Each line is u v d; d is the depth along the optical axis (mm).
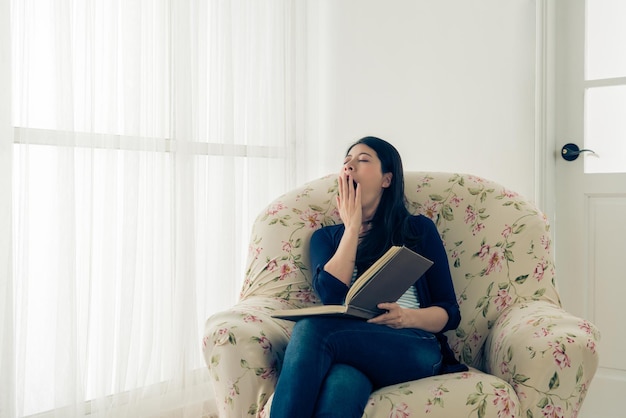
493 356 1724
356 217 1883
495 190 2078
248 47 3061
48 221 2207
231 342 1581
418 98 3105
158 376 2566
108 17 2373
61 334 2195
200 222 2801
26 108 2115
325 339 1507
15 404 2090
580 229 2711
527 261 1924
